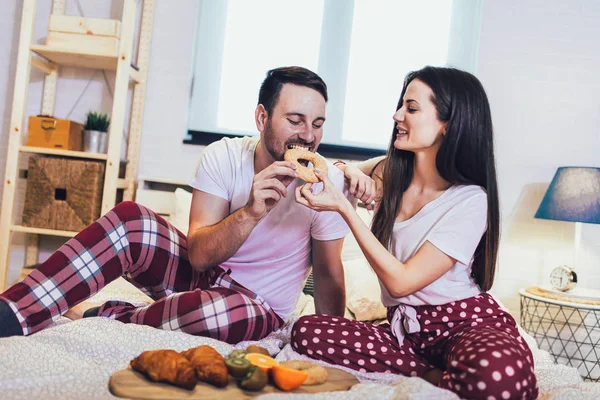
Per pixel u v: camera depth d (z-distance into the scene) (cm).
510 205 303
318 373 121
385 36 306
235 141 169
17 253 303
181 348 130
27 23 270
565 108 304
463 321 140
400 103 162
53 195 270
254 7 306
